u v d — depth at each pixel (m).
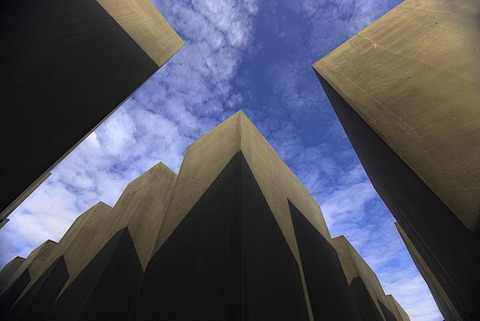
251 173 3.71
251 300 2.22
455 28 2.76
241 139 3.96
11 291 9.88
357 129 3.94
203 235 2.92
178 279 2.71
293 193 6.21
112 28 3.99
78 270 6.86
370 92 3.33
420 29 3.21
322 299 4.66
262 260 2.88
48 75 2.72
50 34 2.80
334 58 4.57
